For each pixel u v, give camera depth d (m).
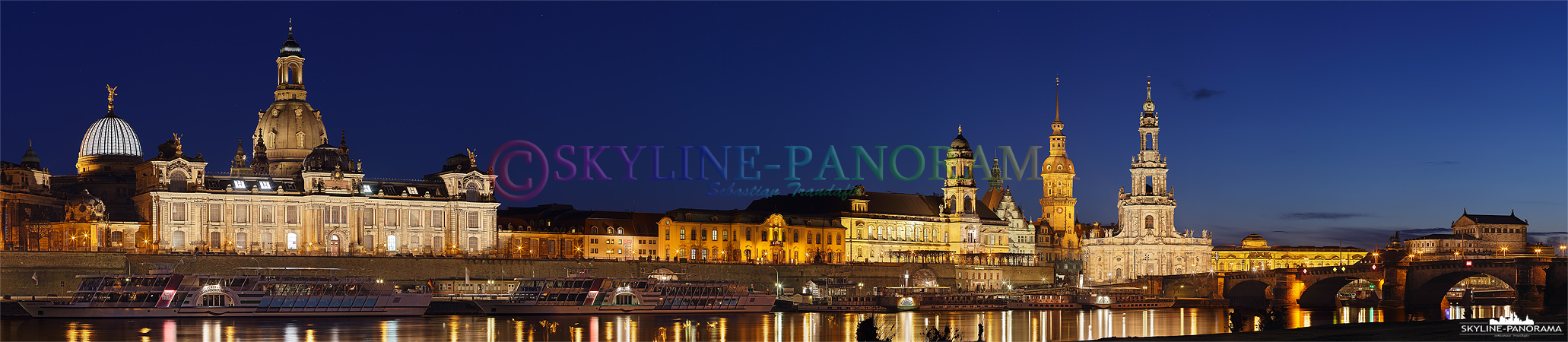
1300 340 167.25
